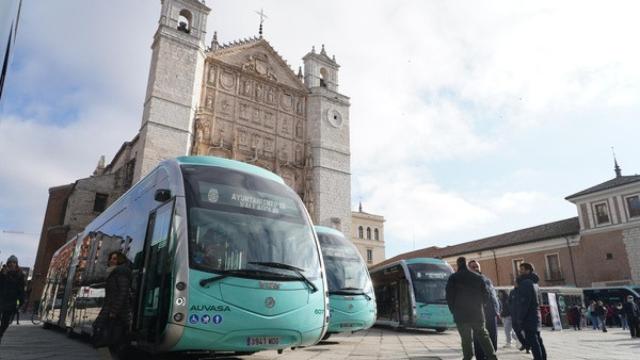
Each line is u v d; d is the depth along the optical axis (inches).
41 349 411.2
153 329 282.7
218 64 1642.5
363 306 565.3
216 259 290.5
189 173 322.7
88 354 377.1
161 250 301.9
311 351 442.6
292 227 340.5
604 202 1423.5
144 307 306.2
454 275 311.6
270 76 1797.5
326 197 1734.7
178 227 293.9
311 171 1761.8
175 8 1545.3
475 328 295.7
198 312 270.5
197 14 1596.9
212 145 1529.3
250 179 346.0
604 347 516.1
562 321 1155.9
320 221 1678.2
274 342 293.3
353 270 593.0
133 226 388.2
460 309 300.7
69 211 1444.4
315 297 319.9
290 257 322.7
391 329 874.8
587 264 1418.6
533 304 334.3
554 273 1501.0
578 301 1236.5
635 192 1353.3
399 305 783.7
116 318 282.0
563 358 388.8
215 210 311.0
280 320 294.2
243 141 1635.1
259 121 1707.7
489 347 292.0
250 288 290.7
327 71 1996.8
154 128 1354.6
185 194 307.7
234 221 313.6
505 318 543.5
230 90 1654.8
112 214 491.8
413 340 593.6
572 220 1596.9
